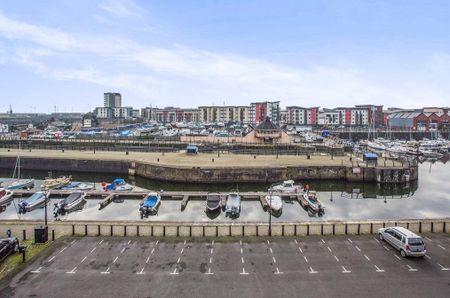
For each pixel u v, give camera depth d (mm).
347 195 69062
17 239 33375
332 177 80125
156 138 136875
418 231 39031
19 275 27953
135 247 33812
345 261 30844
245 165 77938
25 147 119000
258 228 39344
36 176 88312
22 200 59625
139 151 109312
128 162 87438
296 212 54750
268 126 129750
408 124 198625
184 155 96438
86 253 32281
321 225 38438
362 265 30078
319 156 96812
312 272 28750
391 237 34000
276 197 57438
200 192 64000
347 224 40375
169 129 188250
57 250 32906
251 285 26672
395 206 60531
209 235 37188
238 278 27719
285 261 30797
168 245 34344
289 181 68062
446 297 25047
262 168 76375
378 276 28125
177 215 52500
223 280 27406
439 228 40062
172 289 26047
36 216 53312
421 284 26875
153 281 27203
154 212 53469
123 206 57938
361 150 120062
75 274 28219
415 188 76688
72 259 30969
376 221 41812
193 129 188500
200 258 31391
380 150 125938
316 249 33438
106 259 31047
